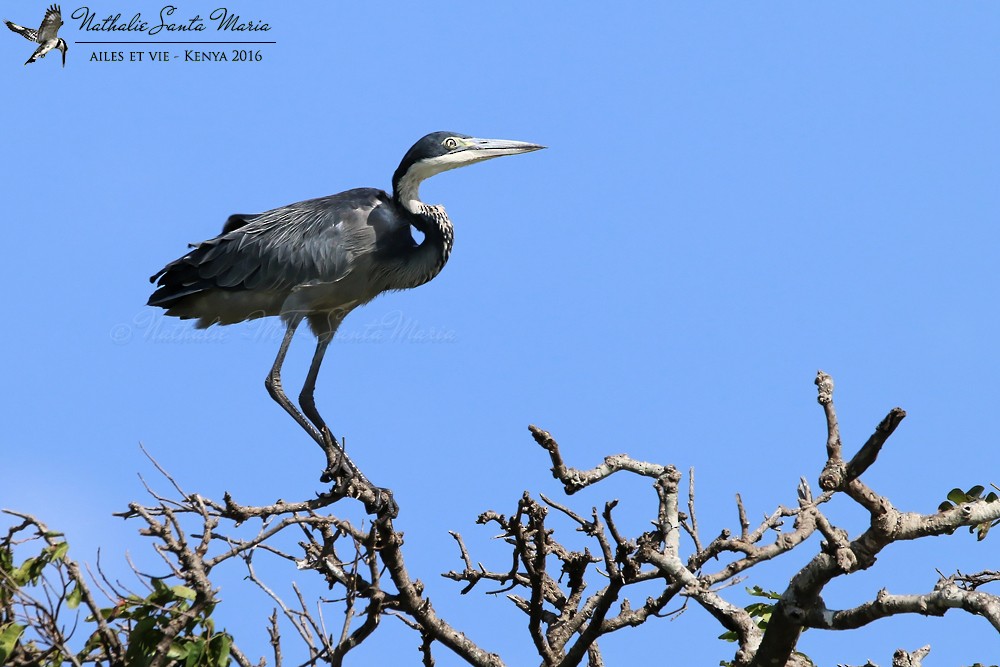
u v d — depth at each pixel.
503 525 11.12
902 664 9.80
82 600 8.93
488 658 12.03
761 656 9.98
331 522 9.99
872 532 9.18
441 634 12.04
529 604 12.02
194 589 8.95
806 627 9.73
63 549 9.02
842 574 9.34
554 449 10.39
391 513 12.78
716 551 10.03
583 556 11.49
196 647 9.02
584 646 10.55
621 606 11.59
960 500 9.89
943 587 8.96
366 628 10.36
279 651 9.71
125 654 9.03
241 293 15.70
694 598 10.55
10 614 9.15
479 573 11.91
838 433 9.01
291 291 15.48
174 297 15.71
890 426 8.46
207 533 9.05
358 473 13.28
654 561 10.00
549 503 10.52
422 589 11.98
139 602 9.16
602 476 10.72
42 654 8.98
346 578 11.15
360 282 15.73
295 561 9.84
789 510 10.30
